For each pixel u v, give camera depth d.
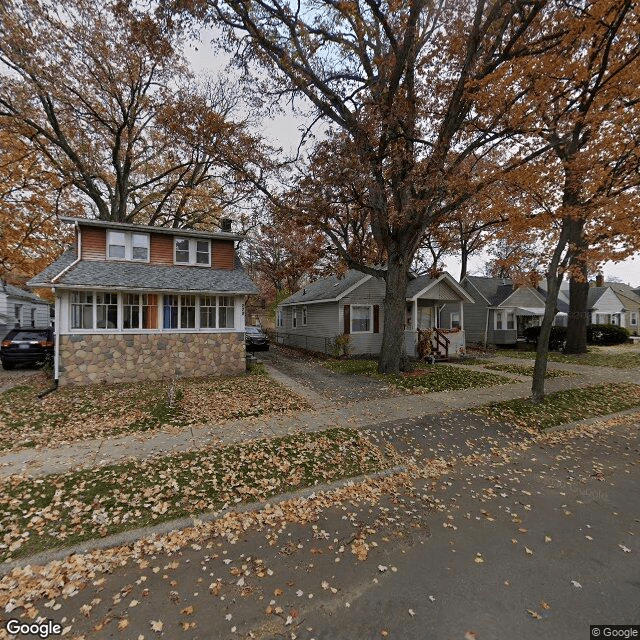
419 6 8.71
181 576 3.19
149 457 5.62
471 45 9.03
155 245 13.25
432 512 4.32
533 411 8.34
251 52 10.39
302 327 23.53
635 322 39.03
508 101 8.67
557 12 7.95
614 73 7.00
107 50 15.01
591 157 7.97
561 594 2.97
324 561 3.40
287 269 24.36
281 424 7.28
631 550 3.59
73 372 11.02
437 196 10.19
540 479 5.23
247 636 2.57
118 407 8.29
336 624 2.67
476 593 2.98
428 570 3.27
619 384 11.23
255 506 4.39
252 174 11.99
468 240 26.44
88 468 5.22
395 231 12.29
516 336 24.34
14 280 22.11
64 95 15.27
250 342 21.67
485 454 6.14
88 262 12.08
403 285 12.62
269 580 3.14
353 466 5.55
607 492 4.83
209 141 11.33
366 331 18.98
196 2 8.80
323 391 10.10
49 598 2.93
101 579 3.15
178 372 12.38
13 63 13.60
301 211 11.50
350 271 20.91
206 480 4.93
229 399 9.04
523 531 3.91
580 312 18.41
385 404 8.81
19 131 15.01
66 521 3.96
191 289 12.19
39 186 16.97
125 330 11.66
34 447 6.02
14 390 10.05
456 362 16.14
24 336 14.55
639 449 6.41
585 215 8.32
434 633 2.58
